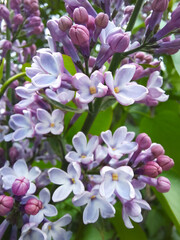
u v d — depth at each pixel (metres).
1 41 0.17
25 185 0.11
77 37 0.11
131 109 0.22
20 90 0.13
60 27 0.11
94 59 0.13
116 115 0.22
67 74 0.12
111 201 0.13
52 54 0.11
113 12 0.13
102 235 0.12
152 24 0.12
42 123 0.13
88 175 0.13
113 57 0.12
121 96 0.11
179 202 0.15
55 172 0.12
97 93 0.10
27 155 0.16
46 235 0.11
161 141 0.18
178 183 0.16
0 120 0.17
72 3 0.12
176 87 0.20
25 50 0.19
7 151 0.16
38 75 0.11
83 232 0.16
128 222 0.12
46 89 0.12
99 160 0.13
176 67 0.16
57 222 0.12
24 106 0.13
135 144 0.12
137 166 0.12
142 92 0.11
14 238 0.12
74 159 0.12
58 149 0.14
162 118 0.18
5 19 0.18
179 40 0.12
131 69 0.11
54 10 0.20
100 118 0.17
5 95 0.17
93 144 0.12
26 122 0.14
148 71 0.13
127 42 0.11
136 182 0.12
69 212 0.18
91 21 0.12
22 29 0.18
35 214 0.11
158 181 0.12
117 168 0.11
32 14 0.18
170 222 0.22
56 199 0.11
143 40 0.12
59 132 0.13
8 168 0.12
